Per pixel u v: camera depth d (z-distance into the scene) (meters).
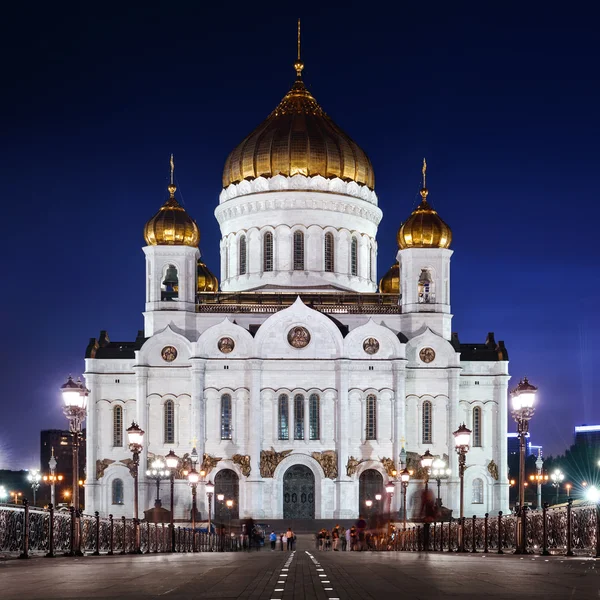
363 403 130.88
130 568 35.38
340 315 135.25
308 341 131.62
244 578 30.52
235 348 131.25
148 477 129.25
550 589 24.75
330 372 131.50
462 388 134.38
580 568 32.91
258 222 143.62
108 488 130.62
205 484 128.00
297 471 131.25
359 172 147.00
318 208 143.00
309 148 144.25
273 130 146.12
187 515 127.94
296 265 142.62
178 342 131.25
